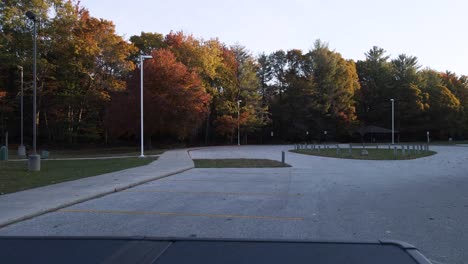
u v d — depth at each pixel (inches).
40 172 703.1
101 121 2241.6
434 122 3043.8
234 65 2603.3
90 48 1784.0
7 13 1566.2
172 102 1803.6
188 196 460.8
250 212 362.0
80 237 168.7
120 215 349.4
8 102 1920.5
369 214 350.0
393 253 145.0
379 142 3021.7
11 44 1686.8
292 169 825.5
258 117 2682.1
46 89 1947.6
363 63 3339.1
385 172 751.1
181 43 2231.8
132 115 1770.4
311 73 2866.6
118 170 753.0
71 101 1971.0
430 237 270.1
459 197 444.1
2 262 139.8
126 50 1902.1
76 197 424.5
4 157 1071.0
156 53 1882.4
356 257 140.6
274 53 3161.9
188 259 138.6
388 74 3144.7
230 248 152.5
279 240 163.0
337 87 2824.8
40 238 168.4
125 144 2431.1
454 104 3014.3
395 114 3036.4
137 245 156.1
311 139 2888.8
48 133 2153.1
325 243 158.7
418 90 2950.3
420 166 885.2
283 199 437.4
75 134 2079.2
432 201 418.0
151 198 446.9
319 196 458.6
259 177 671.8
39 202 391.9
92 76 1925.4
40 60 1720.0
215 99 2508.6
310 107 2810.0
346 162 1026.1
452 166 877.2
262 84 3107.8
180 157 1162.6
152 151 1649.9
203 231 288.2
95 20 1855.3
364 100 3208.7
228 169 828.6
